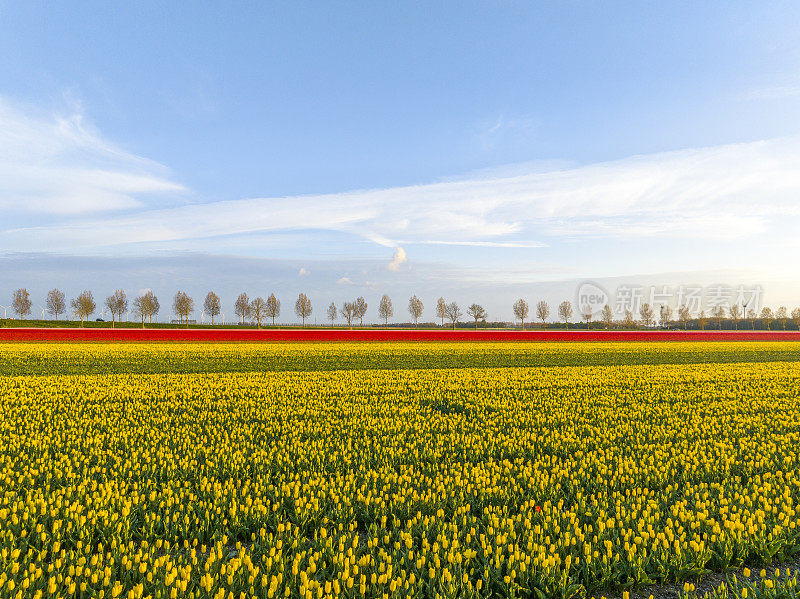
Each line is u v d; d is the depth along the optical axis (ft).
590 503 25.89
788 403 58.34
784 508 23.84
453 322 406.41
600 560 19.03
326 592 16.70
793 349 166.81
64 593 16.81
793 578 17.80
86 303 344.90
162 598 16.38
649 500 25.03
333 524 23.11
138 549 19.44
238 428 43.83
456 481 27.61
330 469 31.50
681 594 17.84
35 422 45.14
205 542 21.77
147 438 39.99
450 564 18.85
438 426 45.19
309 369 104.58
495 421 47.19
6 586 16.57
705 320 410.11
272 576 17.25
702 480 29.58
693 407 55.11
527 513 23.25
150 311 362.12
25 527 21.39
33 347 143.54
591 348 164.45
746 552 20.04
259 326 374.84
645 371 91.35
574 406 55.72
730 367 100.83
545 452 36.70
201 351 139.23
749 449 36.27
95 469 30.19
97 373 93.50
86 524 21.54
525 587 17.84
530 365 115.24
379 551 19.42
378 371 90.02
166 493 25.58
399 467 32.14
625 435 42.09
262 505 23.58
